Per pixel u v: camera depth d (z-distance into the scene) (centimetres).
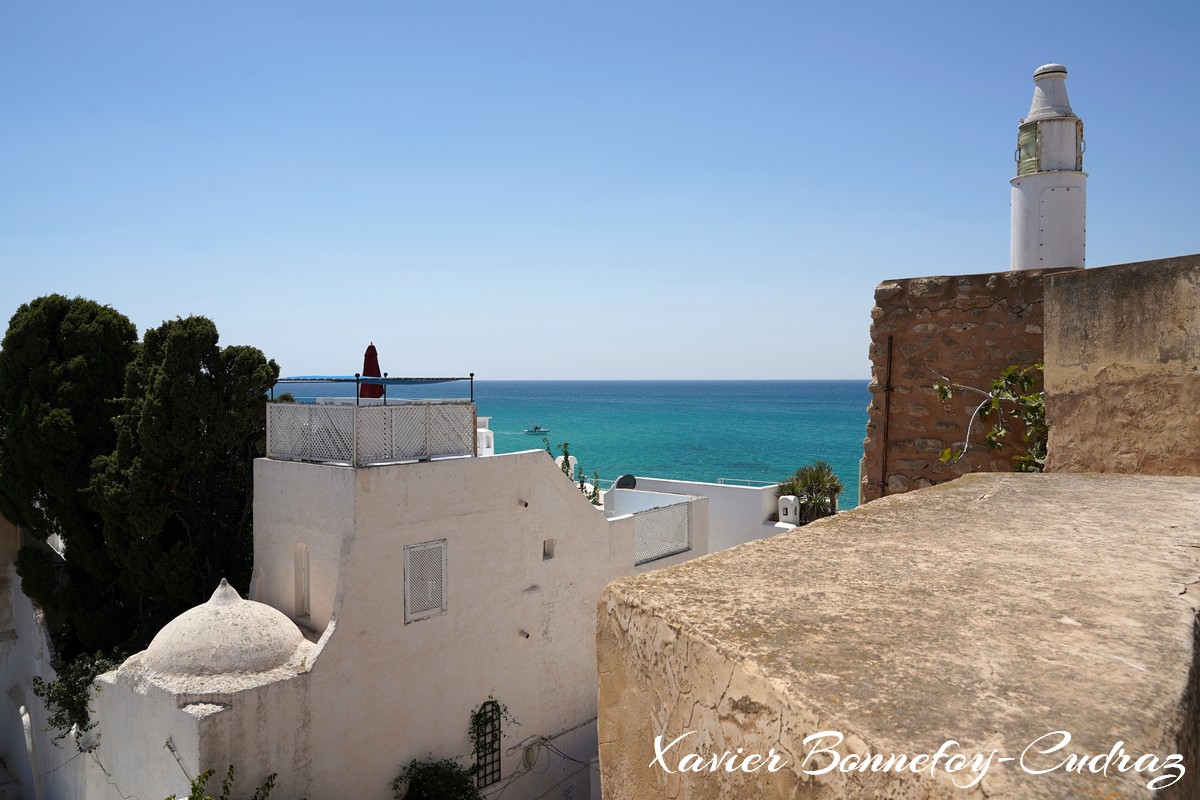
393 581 1338
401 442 1391
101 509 1530
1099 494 382
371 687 1305
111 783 1288
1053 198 965
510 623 1530
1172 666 161
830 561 247
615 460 9125
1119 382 549
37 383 1617
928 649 171
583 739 1677
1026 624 187
